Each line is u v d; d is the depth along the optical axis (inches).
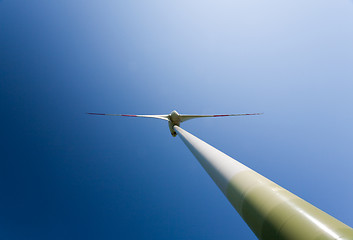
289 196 146.6
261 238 143.8
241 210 173.9
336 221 114.6
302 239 111.4
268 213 139.6
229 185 205.5
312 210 125.9
